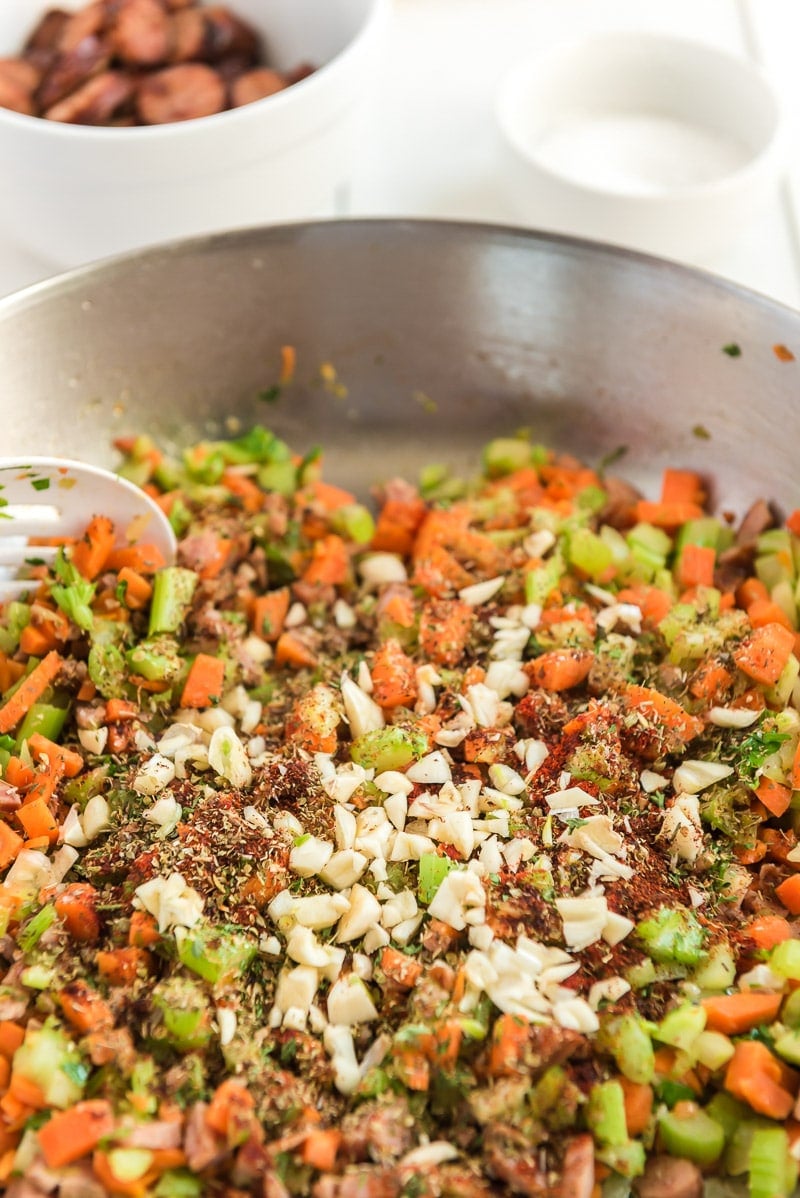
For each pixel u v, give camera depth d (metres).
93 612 0.42
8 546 0.41
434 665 0.42
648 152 0.50
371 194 0.51
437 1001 0.35
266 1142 0.34
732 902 0.37
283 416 0.47
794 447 0.43
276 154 0.45
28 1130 0.34
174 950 0.36
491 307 0.45
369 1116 0.34
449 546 0.44
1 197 0.46
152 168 0.44
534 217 0.49
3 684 0.41
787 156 0.48
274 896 0.37
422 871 0.37
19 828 0.39
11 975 0.36
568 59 0.50
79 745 0.40
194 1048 0.35
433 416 0.47
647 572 0.44
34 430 0.43
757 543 0.43
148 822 0.38
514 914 0.36
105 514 0.41
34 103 0.47
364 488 0.47
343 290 0.45
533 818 0.38
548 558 0.44
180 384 0.45
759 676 0.40
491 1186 0.34
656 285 0.43
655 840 0.38
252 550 0.45
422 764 0.39
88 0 0.50
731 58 0.50
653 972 0.36
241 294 0.44
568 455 0.47
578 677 0.41
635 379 0.45
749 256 0.50
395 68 0.56
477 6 0.58
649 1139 0.35
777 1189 0.34
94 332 0.43
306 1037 0.35
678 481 0.45
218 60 0.49
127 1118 0.34
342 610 0.44
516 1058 0.34
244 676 0.42
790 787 0.39
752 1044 0.35
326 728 0.40
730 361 0.43
